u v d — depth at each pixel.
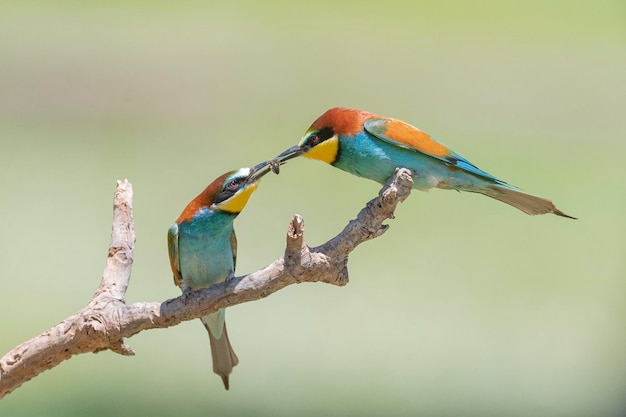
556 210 7.67
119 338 5.95
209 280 7.60
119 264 6.25
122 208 6.43
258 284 5.93
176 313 5.94
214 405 10.96
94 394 11.23
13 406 10.84
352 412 11.05
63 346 5.89
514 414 11.13
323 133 7.74
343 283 6.11
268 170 7.53
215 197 7.27
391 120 7.77
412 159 7.71
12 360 5.83
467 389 11.62
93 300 6.05
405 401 11.21
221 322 7.32
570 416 11.24
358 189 16.67
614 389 12.02
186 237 7.35
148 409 11.08
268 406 11.23
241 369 11.79
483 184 7.79
